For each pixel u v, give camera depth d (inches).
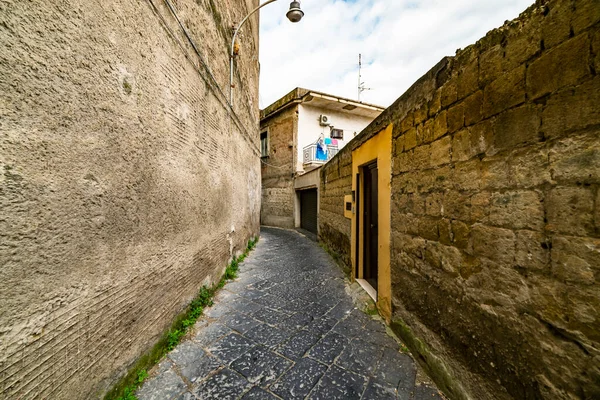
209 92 131.4
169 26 90.7
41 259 44.5
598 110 35.6
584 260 37.6
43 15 44.7
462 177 64.2
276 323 106.9
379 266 118.0
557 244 41.6
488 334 55.9
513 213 49.7
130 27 69.3
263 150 542.0
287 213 473.7
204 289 123.7
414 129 88.0
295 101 439.5
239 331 100.0
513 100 49.3
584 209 37.6
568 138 39.7
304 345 90.9
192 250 110.6
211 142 134.9
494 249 54.2
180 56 98.9
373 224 150.9
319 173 313.0
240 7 208.8
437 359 72.6
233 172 187.2
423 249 81.8
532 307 45.9
